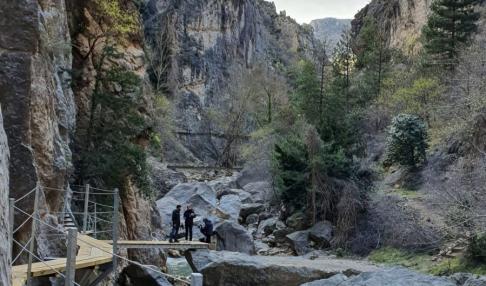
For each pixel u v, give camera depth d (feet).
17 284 28.43
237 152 240.53
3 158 17.31
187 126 277.23
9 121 44.68
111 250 44.47
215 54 318.86
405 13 289.33
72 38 78.59
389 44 298.35
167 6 291.58
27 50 46.88
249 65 359.05
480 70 109.70
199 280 24.13
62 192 53.62
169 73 273.75
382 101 156.46
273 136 163.53
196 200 131.54
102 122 73.36
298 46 471.21
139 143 86.79
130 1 94.07
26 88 45.78
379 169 129.80
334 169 113.29
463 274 48.14
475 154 99.71
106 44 77.61
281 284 68.03
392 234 94.53
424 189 105.91
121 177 73.61
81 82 77.46
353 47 227.20
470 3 166.71
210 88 305.12
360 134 135.44
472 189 80.94
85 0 82.02
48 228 45.78
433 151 123.03
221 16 329.72
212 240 100.48
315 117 152.56
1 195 15.96
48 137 49.29
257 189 153.99
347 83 188.03
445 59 163.22
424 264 82.69
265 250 108.37
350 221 104.06
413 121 123.03
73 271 28.76
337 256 98.43
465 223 78.23
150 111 90.27
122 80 74.54
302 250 105.50
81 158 69.72
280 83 245.24
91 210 71.15
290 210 120.26
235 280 67.67
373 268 78.79
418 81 146.72
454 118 110.83
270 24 479.82
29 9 47.57
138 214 79.66
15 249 41.98
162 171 163.43
